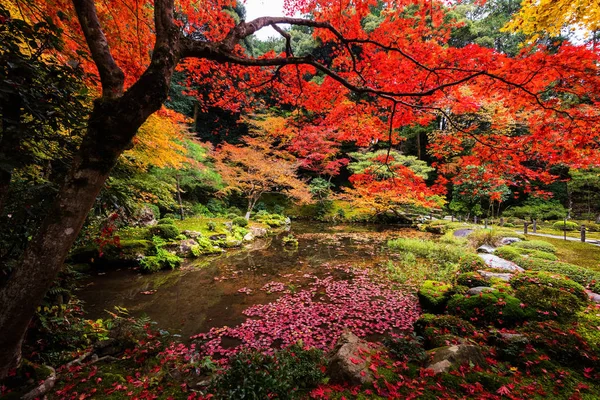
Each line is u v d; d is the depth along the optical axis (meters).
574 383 2.35
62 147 2.14
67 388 2.31
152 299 5.76
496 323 3.74
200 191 17.73
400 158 15.73
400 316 4.92
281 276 7.38
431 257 8.92
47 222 1.37
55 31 1.59
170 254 8.31
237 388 2.02
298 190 17.70
